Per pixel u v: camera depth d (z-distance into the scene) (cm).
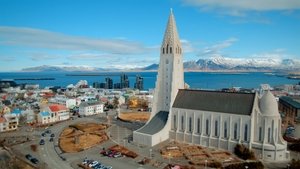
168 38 16162
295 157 13162
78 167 11925
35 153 13875
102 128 19062
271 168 11788
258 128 13300
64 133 17862
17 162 12312
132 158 12975
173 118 15788
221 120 14062
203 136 14550
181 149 14025
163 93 16675
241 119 13450
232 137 13825
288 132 17512
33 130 19012
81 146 14838
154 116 16712
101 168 11612
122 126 19838
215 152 13525
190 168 11556
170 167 11706
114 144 15150
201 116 14712
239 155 12975
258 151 12962
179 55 16400
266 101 13225
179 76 16475
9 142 15888
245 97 13950
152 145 14688
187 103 15412
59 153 13862
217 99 14700
